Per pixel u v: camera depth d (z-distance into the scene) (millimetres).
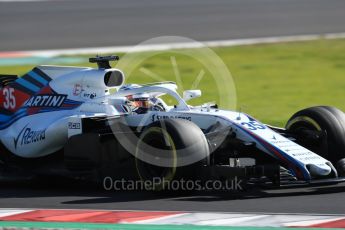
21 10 104438
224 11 104562
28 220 25781
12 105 36469
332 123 32344
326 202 28188
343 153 32156
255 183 29734
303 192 30203
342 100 57000
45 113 34750
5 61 73875
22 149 35156
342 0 114438
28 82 36188
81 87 34062
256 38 87062
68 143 32531
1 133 36375
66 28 92312
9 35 88562
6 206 29016
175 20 97750
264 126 31578
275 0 113812
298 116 33594
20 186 34219
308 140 32719
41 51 79062
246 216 25828
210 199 29078
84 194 31328
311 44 83312
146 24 94688
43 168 34250
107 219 25688
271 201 28484
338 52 78625
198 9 105812
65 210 27578
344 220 25000
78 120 32312
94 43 82938
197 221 25156
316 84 63938
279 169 29094
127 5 109062
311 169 29094
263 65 72812
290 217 25594
